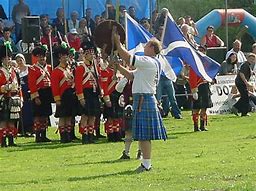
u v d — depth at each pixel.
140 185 12.62
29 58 26.50
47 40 28.86
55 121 26.09
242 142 19.34
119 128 21.55
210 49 32.06
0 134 20.97
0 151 19.64
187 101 30.88
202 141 20.14
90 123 21.34
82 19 30.47
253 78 29.64
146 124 14.16
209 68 23.25
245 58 31.19
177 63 23.34
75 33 29.94
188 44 22.84
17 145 21.22
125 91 18.28
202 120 23.50
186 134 22.39
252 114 28.95
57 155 18.38
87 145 20.64
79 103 21.41
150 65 14.15
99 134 22.47
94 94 21.33
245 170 13.88
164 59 22.67
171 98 27.75
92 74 21.30
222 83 29.78
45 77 22.17
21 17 29.27
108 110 21.50
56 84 21.64
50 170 15.45
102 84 21.38
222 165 14.70
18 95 21.23
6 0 31.61
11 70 21.22
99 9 33.78
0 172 15.45
